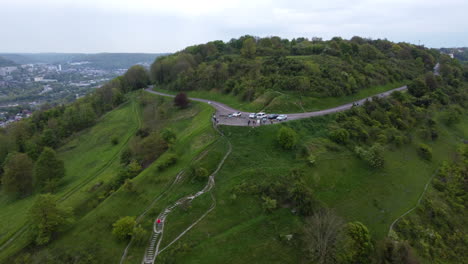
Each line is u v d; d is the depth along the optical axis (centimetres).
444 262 4550
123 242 4225
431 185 6234
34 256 4159
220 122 7606
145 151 6950
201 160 5881
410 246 4472
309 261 3941
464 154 7544
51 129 10231
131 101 14038
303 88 9356
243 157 5956
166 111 10838
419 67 14788
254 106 9112
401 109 8612
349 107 8912
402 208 5366
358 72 11556
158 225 4475
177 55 17475
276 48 15712
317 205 4812
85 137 10419
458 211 5675
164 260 3900
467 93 12031
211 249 4038
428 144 7781
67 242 4316
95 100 14012
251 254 4000
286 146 6166
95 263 3925
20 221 5588
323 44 15700
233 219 4544
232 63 12975
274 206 4659
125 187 5297
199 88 12625
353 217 4928
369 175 5997
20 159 6838
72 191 6519
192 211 4672
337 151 6444
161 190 5269
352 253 3991
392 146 7106
